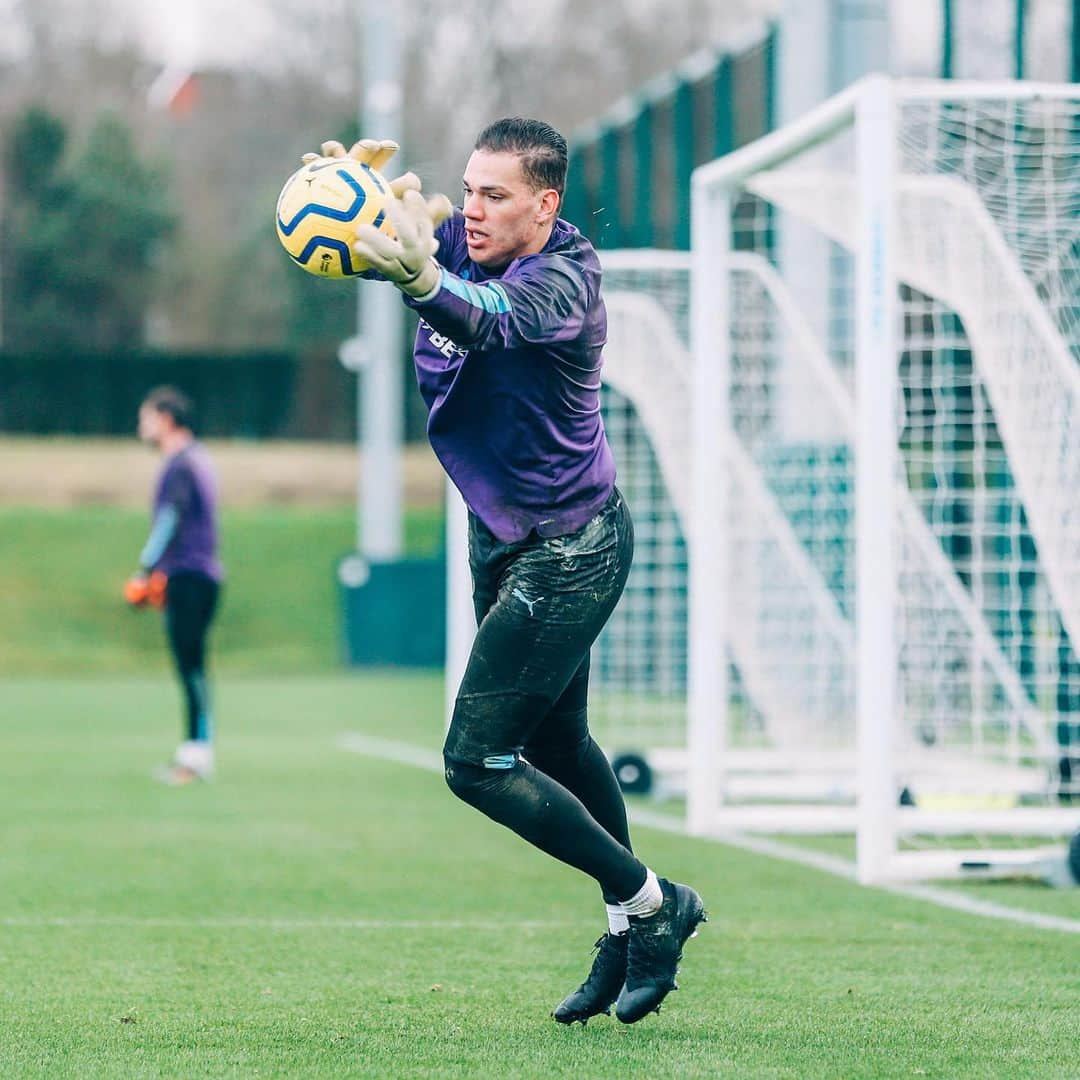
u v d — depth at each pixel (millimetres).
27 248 179500
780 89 51438
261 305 180500
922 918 23797
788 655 40156
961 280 30125
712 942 22141
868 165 25266
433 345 15922
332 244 14617
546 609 15836
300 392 150250
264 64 171500
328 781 40906
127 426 151250
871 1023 17688
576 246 15641
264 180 176125
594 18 158000
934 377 31781
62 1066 15938
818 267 47094
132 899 25484
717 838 31500
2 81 188875
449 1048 16562
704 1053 16344
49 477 125875
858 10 50531
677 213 62344
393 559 78688
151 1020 17828
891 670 25078
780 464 44125
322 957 21188
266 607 96000
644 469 50094
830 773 37562
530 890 26250
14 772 42656
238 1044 16766
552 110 155500
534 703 15953
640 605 50500
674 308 45219
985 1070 15758
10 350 181125
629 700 56000
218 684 74000
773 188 31078
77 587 96812
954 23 41969
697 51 159250
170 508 38938
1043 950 21562
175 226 180125
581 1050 16469
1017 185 29188
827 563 43844
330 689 70625
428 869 28297
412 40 152250
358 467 132125
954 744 37250
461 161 150250
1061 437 29984
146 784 40219
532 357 15383
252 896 25734
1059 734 34969
